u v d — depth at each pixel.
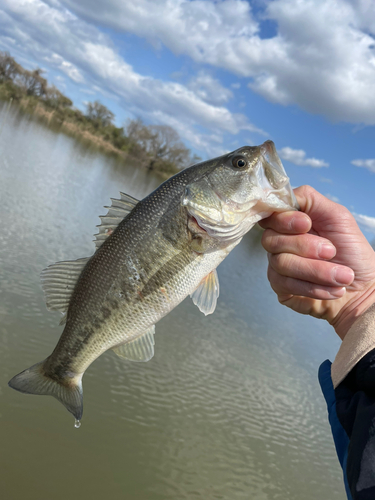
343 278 0.24
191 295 0.33
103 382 1.10
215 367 1.45
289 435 1.24
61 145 5.35
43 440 0.83
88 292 0.32
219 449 1.05
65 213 2.34
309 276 0.25
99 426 0.94
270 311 2.44
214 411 1.19
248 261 3.78
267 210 0.29
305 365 1.81
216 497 0.90
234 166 0.31
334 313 0.27
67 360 0.32
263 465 1.06
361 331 0.21
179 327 1.65
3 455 0.76
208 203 0.31
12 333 1.08
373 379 0.19
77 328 0.32
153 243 0.31
